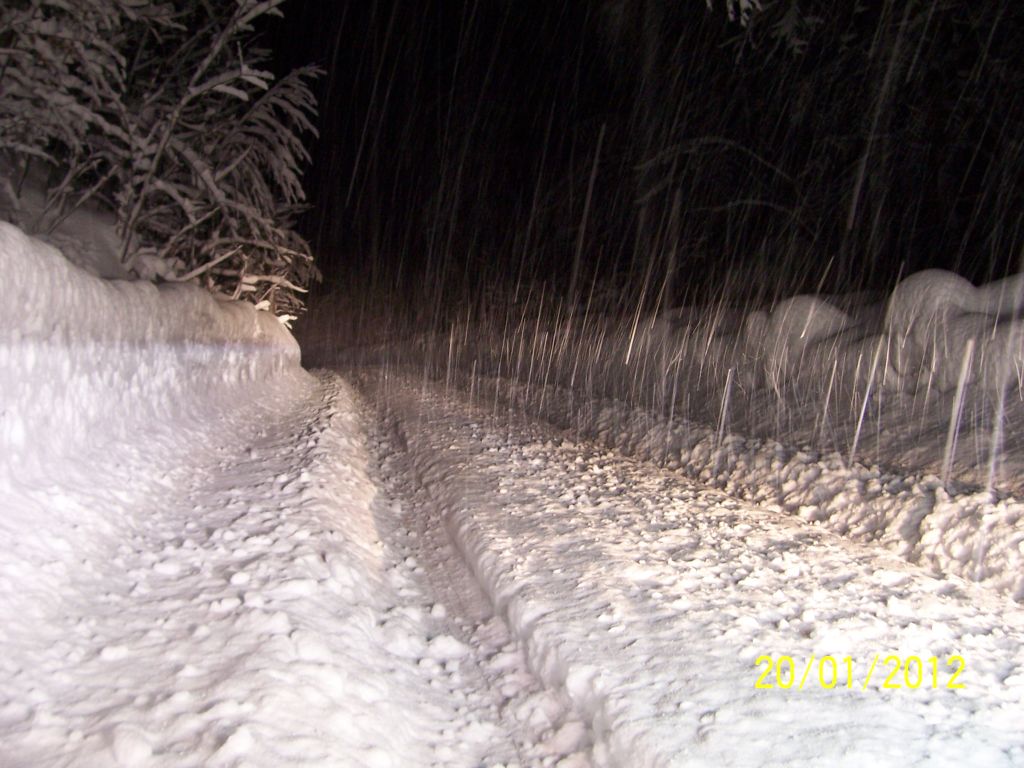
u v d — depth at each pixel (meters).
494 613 5.55
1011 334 8.68
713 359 14.29
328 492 7.32
